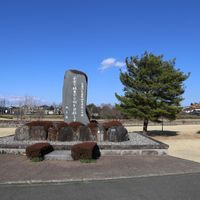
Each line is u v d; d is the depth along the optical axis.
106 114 54.88
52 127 16.53
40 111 71.94
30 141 15.92
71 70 18.42
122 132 16.42
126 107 26.95
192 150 18.09
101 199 7.50
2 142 15.39
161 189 8.46
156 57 26.83
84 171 10.66
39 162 12.23
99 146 14.01
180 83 26.89
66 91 18.27
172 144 21.45
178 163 12.41
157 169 11.15
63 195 7.85
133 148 14.24
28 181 9.23
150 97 26.09
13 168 11.09
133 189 8.45
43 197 7.66
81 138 16.20
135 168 11.27
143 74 26.53
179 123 50.81
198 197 7.68
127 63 27.33
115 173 10.41
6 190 8.36
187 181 9.45
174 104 26.69
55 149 14.12
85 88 18.25
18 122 38.66
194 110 105.25
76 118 18.11
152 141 16.55
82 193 8.04
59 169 10.96
